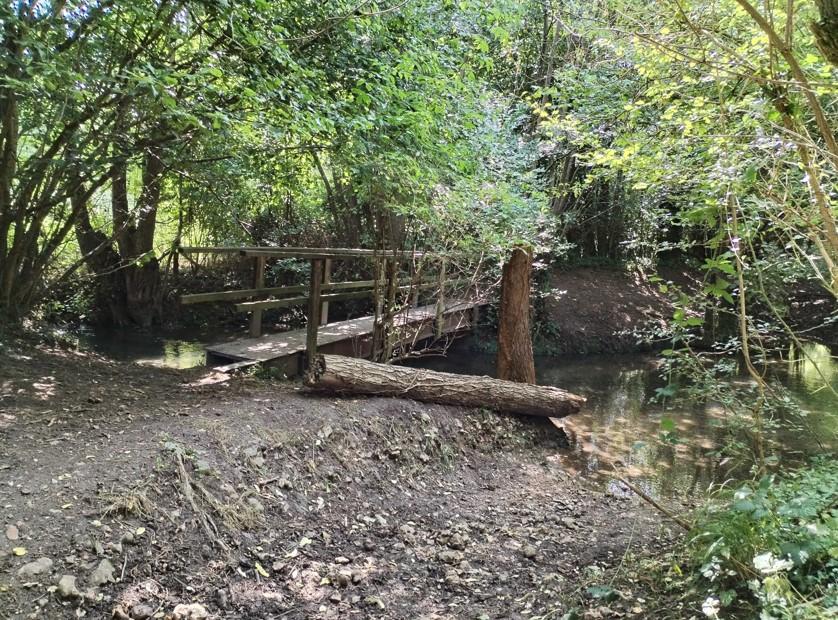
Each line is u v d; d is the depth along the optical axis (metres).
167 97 4.44
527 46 11.66
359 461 4.59
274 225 13.19
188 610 2.61
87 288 10.85
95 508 2.98
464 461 5.47
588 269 15.11
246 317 12.57
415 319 8.15
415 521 4.08
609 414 7.76
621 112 5.74
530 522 4.27
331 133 5.94
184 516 3.18
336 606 2.87
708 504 3.21
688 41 3.30
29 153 6.98
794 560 2.40
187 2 4.88
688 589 2.73
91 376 5.45
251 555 3.16
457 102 7.64
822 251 2.66
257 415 4.53
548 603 2.92
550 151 9.52
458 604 2.97
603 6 5.64
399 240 7.61
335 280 12.23
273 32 5.66
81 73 4.57
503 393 6.15
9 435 3.66
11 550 2.61
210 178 7.64
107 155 6.02
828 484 2.97
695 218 2.92
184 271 12.59
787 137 2.43
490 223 6.85
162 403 4.73
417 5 6.87
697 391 3.66
